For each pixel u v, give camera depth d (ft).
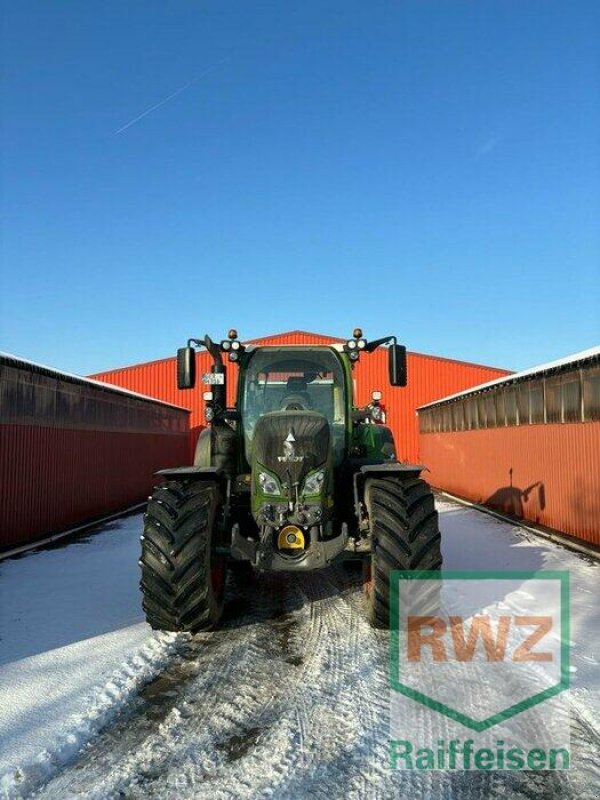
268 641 12.56
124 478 40.60
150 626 13.41
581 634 12.62
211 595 12.60
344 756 8.06
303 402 16.12
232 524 14.98
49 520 28.63
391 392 66.69
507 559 20.83
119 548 24.63
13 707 9.49
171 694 10.04
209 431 16.40
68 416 31.40
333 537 13.61
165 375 67.26
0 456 24.34
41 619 14.29
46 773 7.70
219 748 8.30
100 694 9.91
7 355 25.17
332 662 11.33
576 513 25.40
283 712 9.34
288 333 70.64
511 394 33.94
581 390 25.27
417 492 13.30
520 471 32.17
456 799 7.15
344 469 15.55
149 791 7.32
